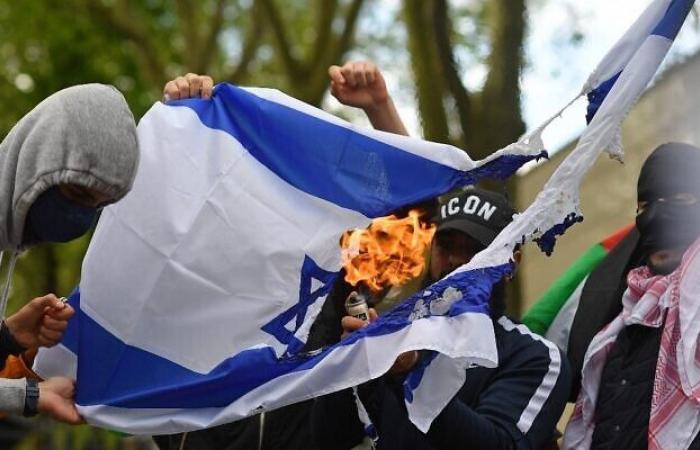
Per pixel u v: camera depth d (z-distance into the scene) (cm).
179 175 321
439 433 294
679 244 322
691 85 422
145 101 1272
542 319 375
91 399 316
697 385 300
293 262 318
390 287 340
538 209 297
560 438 353
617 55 315
